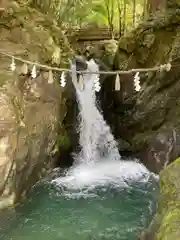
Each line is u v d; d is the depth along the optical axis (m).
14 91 6.44
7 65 6.81
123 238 5.38
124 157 9.28
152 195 7.00
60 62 8.74
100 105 10.80
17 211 6.11
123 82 9.89
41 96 7.31
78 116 9.73
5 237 5.31
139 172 8.22
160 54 8.98
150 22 9.87
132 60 10.01
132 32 10.61
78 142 9.60
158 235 3.42
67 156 9.15
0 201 5.91
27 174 6.70
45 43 8.45
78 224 5.82
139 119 9.28
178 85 8.51
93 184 7.61
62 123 8.88
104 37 14.92
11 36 7.84
